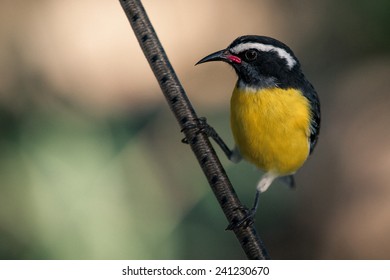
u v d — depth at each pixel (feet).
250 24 58.80
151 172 41.06
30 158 37.91
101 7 55.77
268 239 44.80
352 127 51.72
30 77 46.26
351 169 48.60
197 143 25.26
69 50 51.62
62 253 35.83
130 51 53.98
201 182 42.16
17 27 49.78
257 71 29.48
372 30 55.26
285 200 45.93
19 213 36.17
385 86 54.13
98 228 36.83
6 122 39.68
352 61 56.44
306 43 57.72
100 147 40.34
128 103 50.03
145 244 37.86
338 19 56.85
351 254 44.45
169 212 39.78
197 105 53.26
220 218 40.34
